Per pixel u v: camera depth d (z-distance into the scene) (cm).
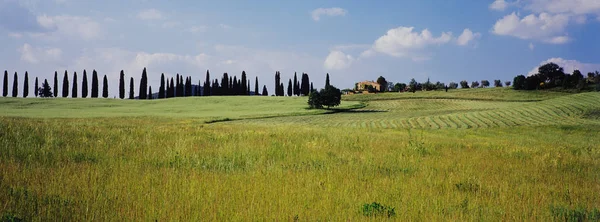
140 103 11681
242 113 8319
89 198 750
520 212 754
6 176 888
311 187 909
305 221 666
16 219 621
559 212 754
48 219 639
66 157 1228
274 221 661
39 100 11325
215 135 2216
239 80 16925
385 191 897
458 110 9738
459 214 739
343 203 782
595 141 3669
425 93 14925
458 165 1309
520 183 1051
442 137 3075
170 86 16250
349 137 2370
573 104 8300
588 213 757
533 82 15088
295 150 1625
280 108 10038
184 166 1169
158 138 1947
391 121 6875
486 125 6144
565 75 15625
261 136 2220
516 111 7794
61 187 824
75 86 14550
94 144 1564
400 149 1786
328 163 1298
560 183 1064
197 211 697
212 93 16888
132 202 741
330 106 10812
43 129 1950
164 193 798
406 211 739
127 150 1448
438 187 965
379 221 677
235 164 1252
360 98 13762
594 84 14812
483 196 888
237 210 708
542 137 4053
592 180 1127
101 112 8425
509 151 1831
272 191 850
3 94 13700
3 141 1409
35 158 1174
